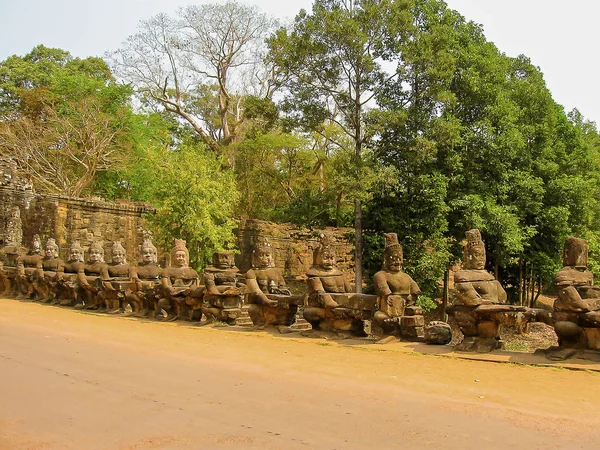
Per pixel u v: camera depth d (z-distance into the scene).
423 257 27.22
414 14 29.94
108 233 36.28
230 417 7.87
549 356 11.45
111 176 47.19
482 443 6.81
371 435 7.12
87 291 21.77
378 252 28.70
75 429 7.39
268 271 17.00
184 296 18.30
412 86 29.02
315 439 7.00
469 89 28.95
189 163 33.62
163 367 10.95
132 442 6.92
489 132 27.83
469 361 11.62
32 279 24.30
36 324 16.30
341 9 28.19
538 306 38.66
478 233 13.11
